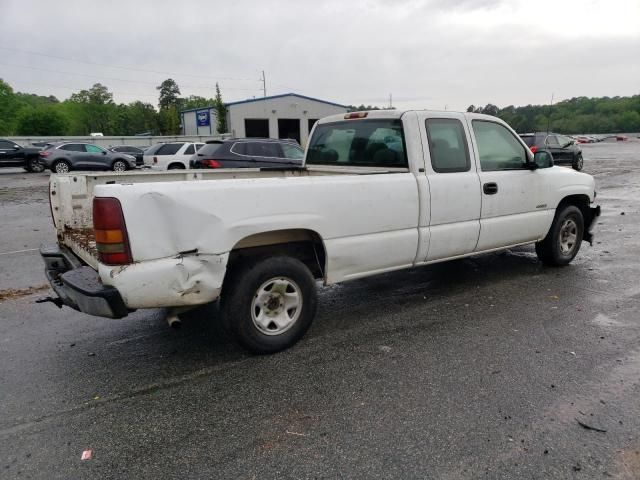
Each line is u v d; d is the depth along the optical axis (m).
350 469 2.54
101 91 112.94
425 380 3.44
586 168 24.91
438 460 2.59
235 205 3.48
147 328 4.54
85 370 3.69
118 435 2.87
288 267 3.86
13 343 4.21
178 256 3.31
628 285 5.52
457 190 4.77
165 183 3.28
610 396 3.18
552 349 3.89
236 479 2.48
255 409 3.12
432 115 4.71
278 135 47.94
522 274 6.00
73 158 23.69
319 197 3.87
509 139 5.42
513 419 2.94
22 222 10.73
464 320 4.54
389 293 5.39
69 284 3.40
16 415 3.09
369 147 4.95
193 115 54.41
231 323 3.72
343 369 3.63
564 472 2.48
